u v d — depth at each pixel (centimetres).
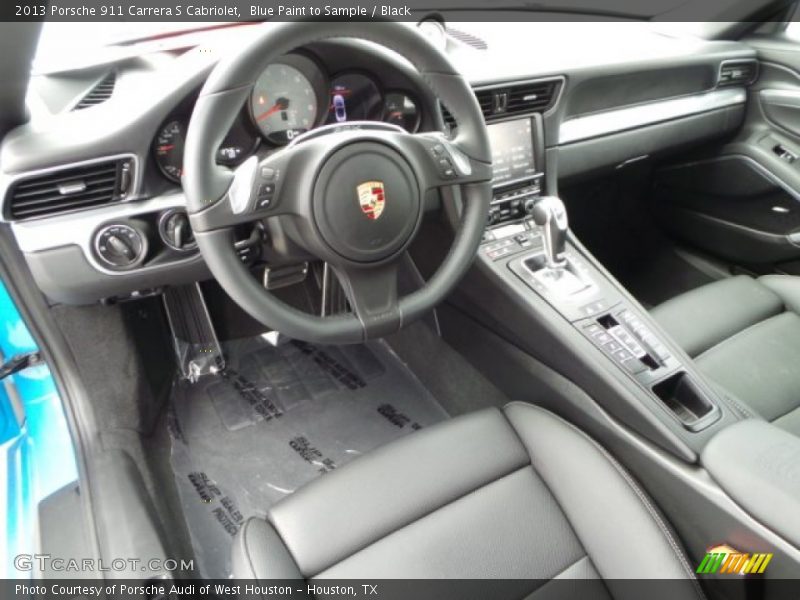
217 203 81
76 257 101
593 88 144
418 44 87
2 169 92
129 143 94
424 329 162
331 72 100
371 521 93
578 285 122
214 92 78
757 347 134
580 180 165
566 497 97
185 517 136
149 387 152
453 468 100
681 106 168
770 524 80
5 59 83
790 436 89
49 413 162
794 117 173
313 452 153
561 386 118
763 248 179
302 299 172
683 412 109
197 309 170
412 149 88
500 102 129
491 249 128
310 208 83
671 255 210
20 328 168
